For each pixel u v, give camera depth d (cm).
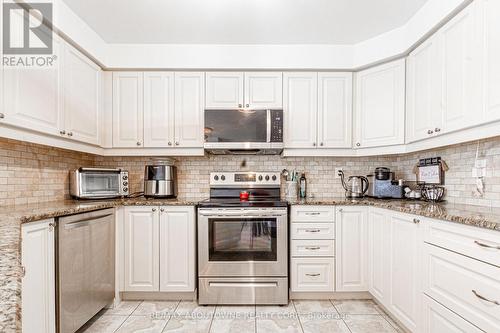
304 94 261
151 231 231
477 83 151
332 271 234
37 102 176
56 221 161
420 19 201
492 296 116
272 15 210
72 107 211
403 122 233
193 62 254
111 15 210
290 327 195
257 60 255
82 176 231
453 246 138
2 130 155
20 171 199
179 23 221
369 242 232
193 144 260
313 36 241
